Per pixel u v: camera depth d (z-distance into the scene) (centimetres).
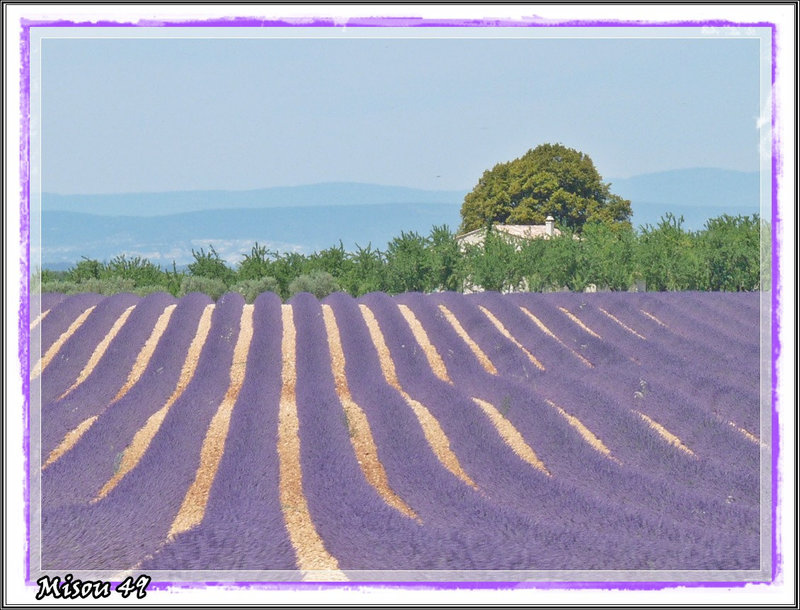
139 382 6400
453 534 3164
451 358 7138
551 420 5253
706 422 5228
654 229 11988
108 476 4359
